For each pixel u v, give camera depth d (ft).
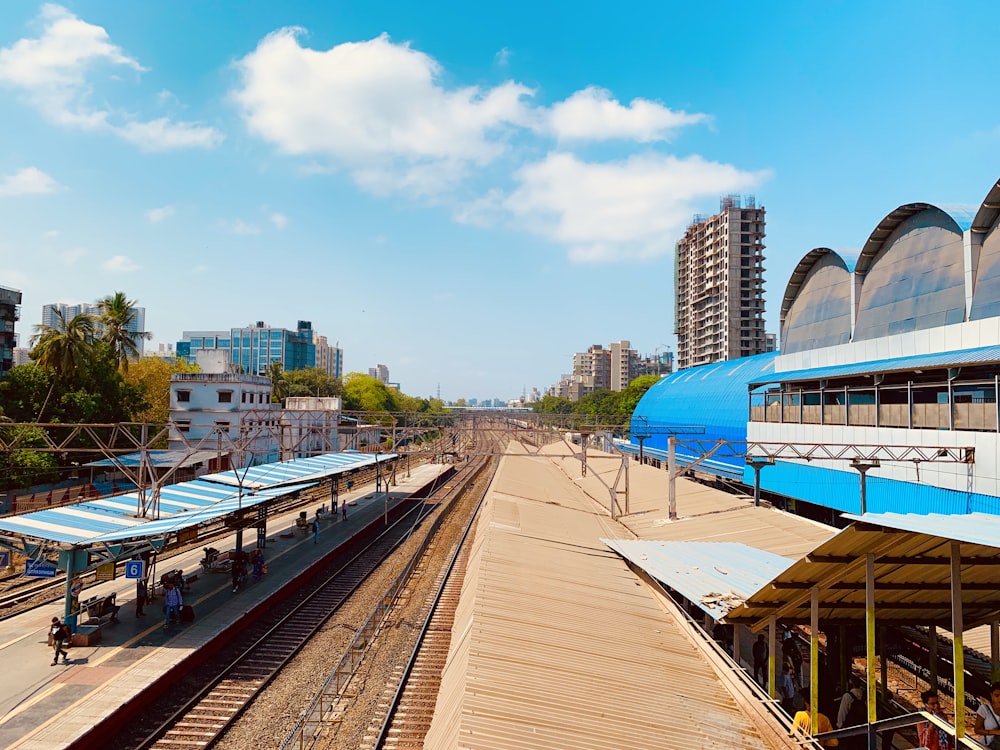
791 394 116.47
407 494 158.20
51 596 69.41
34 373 145.48
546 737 29.25
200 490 90.63
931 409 81.10
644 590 59.57
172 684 50.60
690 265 410.72
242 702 48.16
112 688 46.52
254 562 78.64
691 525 88.94
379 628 65.05
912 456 83.30
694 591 50.57
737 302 353.31
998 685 37.11
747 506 93.71
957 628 28.04
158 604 66.74
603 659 40.57
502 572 54.44
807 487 107.55
